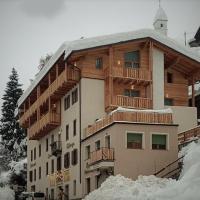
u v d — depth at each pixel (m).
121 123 39.31
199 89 62.78
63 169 52.91
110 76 48.19
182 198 27.56
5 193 60.50
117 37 49.09
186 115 51.28
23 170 79.00
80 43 47.91
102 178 41.41
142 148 39.44
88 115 48.28
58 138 55.91
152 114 40.28
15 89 95.75
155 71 50.66
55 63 52.19
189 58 51.78
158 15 61.72
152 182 34.69
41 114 63.38
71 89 51.56
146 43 50.59
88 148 45.91
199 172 30.22
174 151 39.97
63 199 49.62
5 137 93.25
